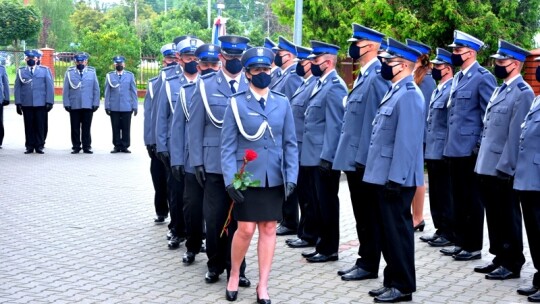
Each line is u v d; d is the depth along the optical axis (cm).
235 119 651
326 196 777
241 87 711
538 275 671
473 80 796
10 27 3656
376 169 649
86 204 1105
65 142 1894
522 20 1480
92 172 1414
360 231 723
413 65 660
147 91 934
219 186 696
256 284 711
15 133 2061
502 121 714
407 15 1370
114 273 742
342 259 802
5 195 1169
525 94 696
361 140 708
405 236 648
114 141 1708
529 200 664
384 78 669
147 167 1491
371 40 719
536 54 1294
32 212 1041
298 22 1387
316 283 713
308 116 814
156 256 811
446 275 741
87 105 1666
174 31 3988
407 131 638
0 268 753
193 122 703
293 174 654
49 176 1359
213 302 655
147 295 672
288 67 928
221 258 711
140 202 1127
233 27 4312
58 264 771
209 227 702
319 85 810
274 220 649
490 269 747
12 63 4275
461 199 801
